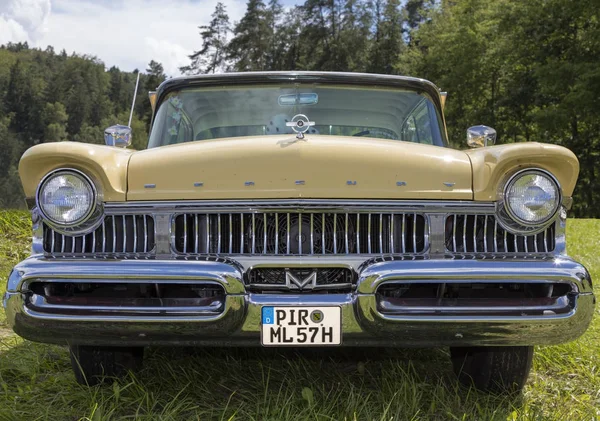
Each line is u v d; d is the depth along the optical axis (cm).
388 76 361
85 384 289
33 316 236
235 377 298
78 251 247
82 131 14112
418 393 274
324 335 234
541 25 2873
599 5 2494
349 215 243
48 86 14850
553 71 2567
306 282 238
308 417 239
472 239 249
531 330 238
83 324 235
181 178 246
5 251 645
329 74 356
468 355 293
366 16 7731
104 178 242
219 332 235
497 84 3694
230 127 350
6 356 335
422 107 364
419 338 238
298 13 8825
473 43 3591
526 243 247
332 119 350
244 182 242
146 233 244
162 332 236
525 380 284
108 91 17388
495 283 251
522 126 3466
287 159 245
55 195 240
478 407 254
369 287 233
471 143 336
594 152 3022
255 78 356
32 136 14150
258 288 239
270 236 244
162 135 356
